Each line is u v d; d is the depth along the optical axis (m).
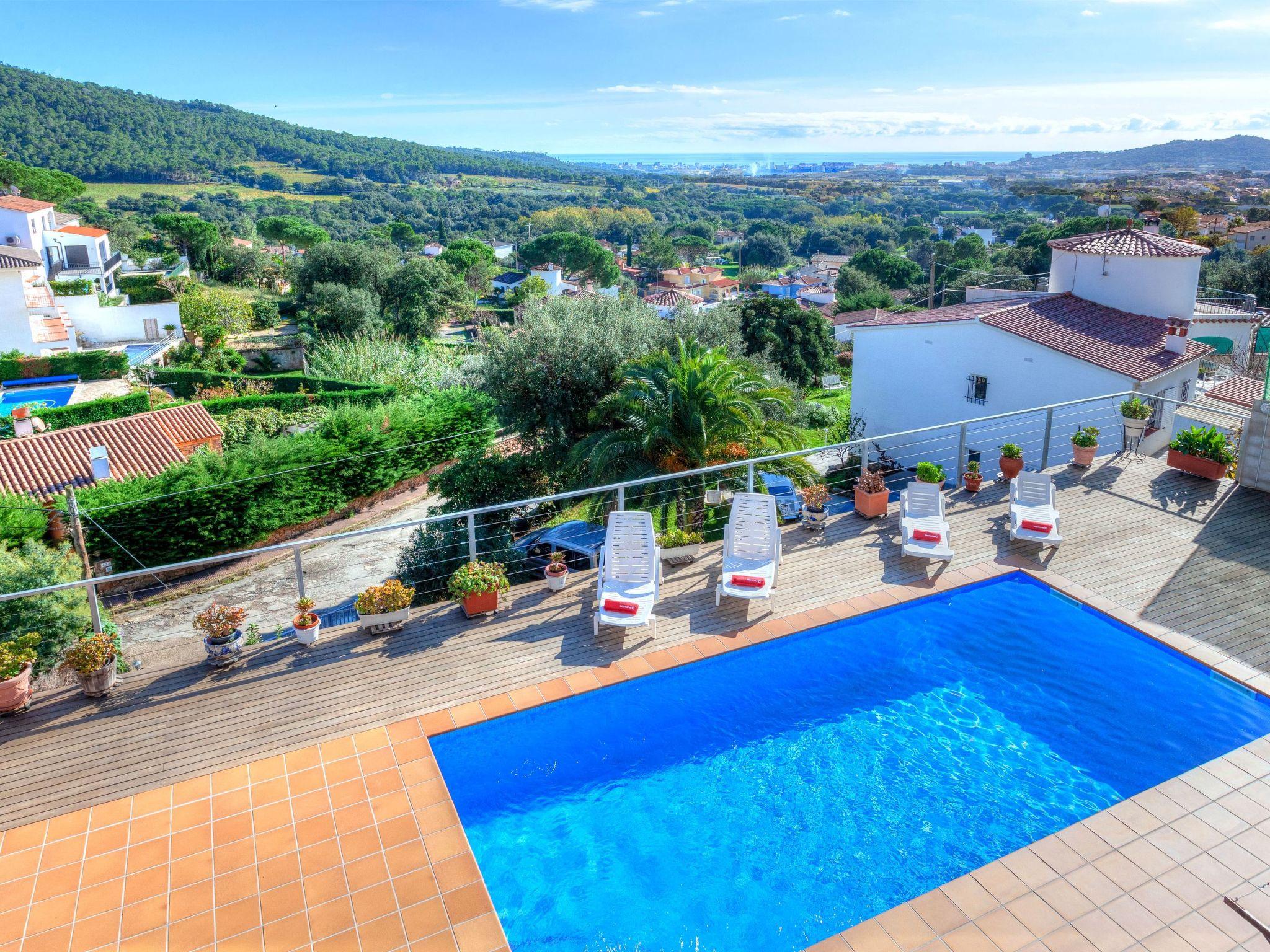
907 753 7.04
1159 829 5.86
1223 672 7.59
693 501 15.34
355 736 6.94
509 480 19.62
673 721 7.43
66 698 7.49
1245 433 11.73
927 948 4.91
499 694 7.47
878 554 10.19
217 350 46.19
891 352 23.98
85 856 5.70
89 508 19.42
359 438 24.88
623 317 21.42
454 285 62.28
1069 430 19.30
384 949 4.96
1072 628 8.67
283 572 20.98
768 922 5.40
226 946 4.99
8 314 40.09
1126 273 21.22
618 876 5.82
